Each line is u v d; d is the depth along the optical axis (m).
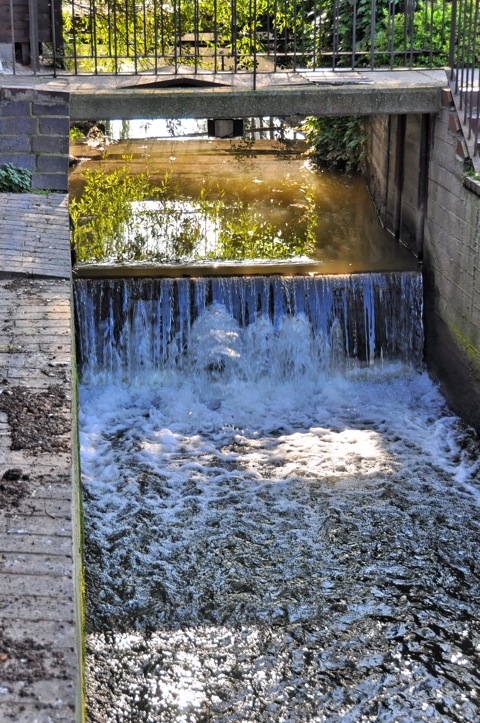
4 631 2.97
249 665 5.84
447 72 9.71
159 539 7.05
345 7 13.10
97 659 5.81
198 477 7.91
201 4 12.78
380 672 5.82
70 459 4.00
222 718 5.41
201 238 11.11
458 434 8.66
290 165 14.39
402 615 6.32
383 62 11.88
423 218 10.12
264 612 6.31
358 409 9.20
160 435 8.56
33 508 3.62
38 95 7.97
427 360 9.84
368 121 13.00
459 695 5.67
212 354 9.31
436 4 11.98
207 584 6.58
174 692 5.59
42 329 5.35
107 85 9.35
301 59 14.20
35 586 3.18
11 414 4.36
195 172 13.86
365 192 13.09
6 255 6.38
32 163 8.09
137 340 9.35
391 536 7.15
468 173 8.68
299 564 6.81
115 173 13.66
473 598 6.51
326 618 6.27
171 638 6.04
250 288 9.41
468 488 7.80
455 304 8.99
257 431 8.74
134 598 6.41
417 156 10.22
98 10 12.45
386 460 8.21
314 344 9.57
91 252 10.57
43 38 10.16
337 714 5.48
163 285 9.30
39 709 2.68
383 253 10.73
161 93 9.11
